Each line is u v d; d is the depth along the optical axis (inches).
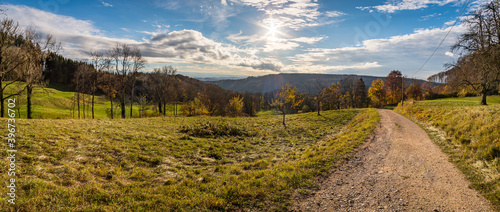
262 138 775.7
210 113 2295.8
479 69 740.0
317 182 279.6
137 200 228.5
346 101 2824.8
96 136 517.3
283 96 1134.4
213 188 266.4
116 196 234.2
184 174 350.3
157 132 693.9
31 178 247.3
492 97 2094.0
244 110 3257.9
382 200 231.5
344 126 991.6
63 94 2532.0
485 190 243.9
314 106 2554.1
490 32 669.9
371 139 550.0
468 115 544.4
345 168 334.3
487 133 386.0
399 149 448.1
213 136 733.3
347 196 241.1
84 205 207.5
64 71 3125.0
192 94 2598.4
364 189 259.3
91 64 1398.9
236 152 570.9
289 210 210.8
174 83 2162.9
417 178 291.6
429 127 707.4
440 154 404.2
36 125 524.7
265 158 502.3
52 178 263.3
